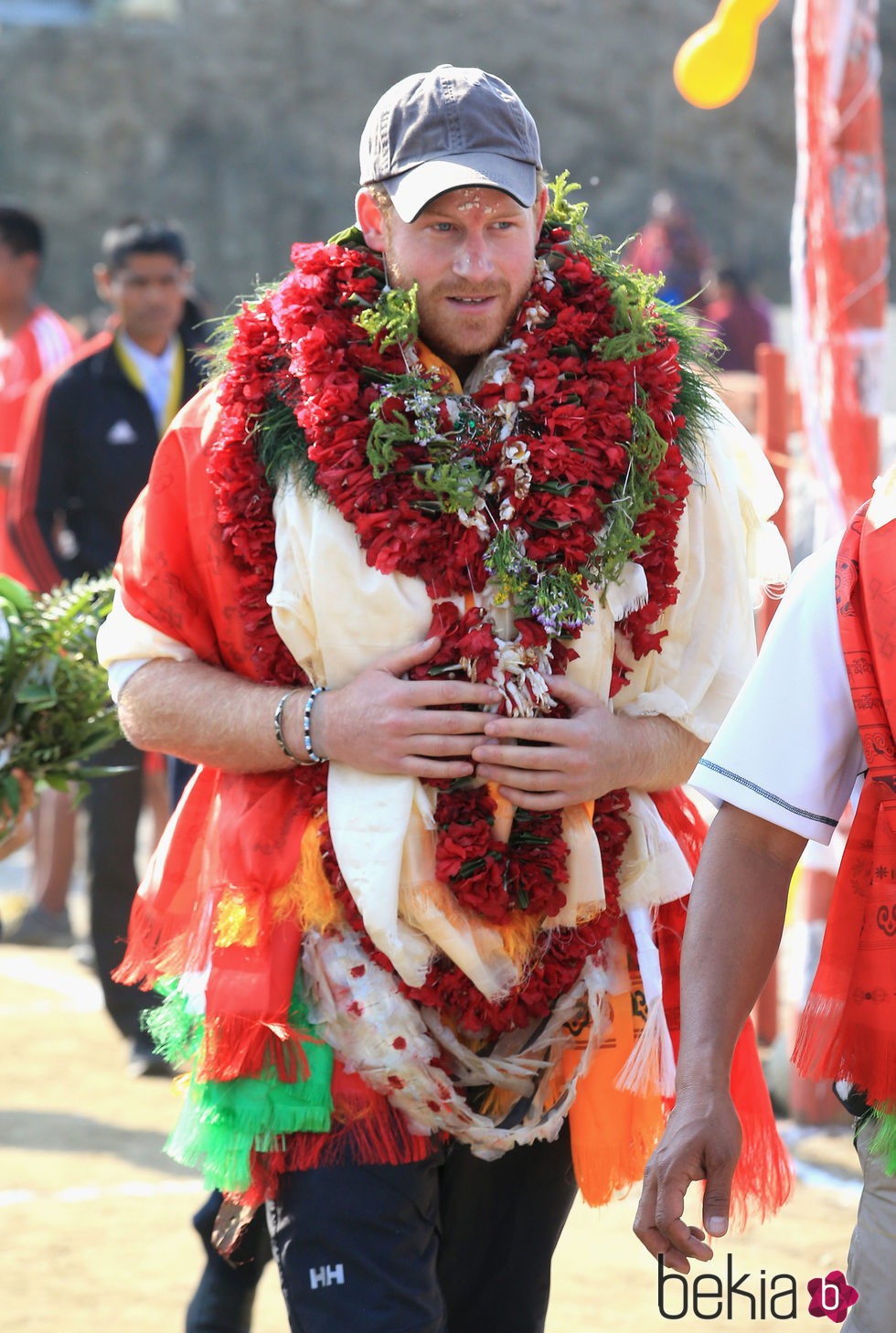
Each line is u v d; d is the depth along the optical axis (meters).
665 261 25.17
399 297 5.75
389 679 5.70
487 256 5.68
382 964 5.76
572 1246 9.45
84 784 7.84
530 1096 6.00
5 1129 11.09
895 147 43.94
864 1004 4.83
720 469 6.25
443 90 5.67
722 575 6.21
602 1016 5.95
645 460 5.84
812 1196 9.99
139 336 12.62
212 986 5.75
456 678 5.76
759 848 5.05
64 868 15.95
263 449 5.87
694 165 44.16
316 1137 5.75
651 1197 4.81
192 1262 9.14
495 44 44.62
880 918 4.80
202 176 43.81
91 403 12.52
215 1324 6.96
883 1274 4.88
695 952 5.00
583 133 44.41
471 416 5.80
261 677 6.00
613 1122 6.02
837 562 4.89
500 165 5.62
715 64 9.83
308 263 5.92
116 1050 12.80
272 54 44.19
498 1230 6.25
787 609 4.99
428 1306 5.73
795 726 4.93
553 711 5.84
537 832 5.81
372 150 5.83
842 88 10.18
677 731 6.09
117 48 43.88
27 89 43.59
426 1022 5.85
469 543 5.69
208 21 44.16
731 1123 4.82
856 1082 4.88
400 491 5.75
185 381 12.70
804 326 10.41
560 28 44.66
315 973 5.79
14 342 16.44
